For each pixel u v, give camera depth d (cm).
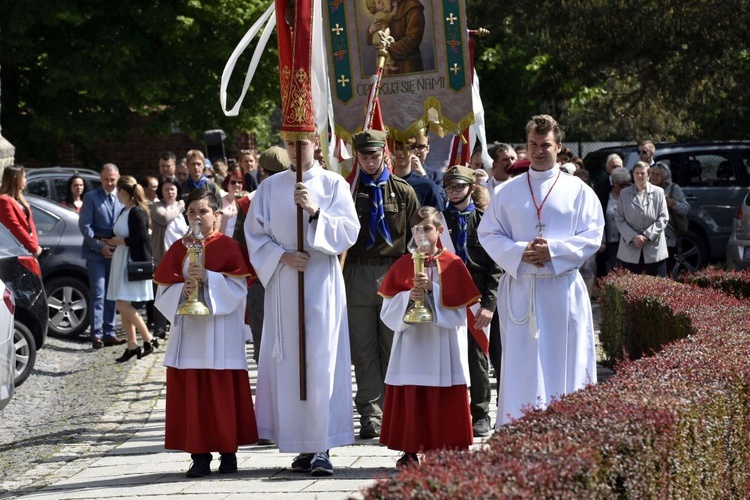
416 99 1806
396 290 1298
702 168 3538
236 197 2289
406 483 646
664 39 4234
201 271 1304
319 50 1511
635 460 793
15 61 4212
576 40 4481
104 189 2609
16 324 2172
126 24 4259
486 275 1498
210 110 4503
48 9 4069
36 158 4625
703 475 952
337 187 1348
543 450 724
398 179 1515
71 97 4456
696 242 3509
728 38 4147
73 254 2770
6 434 1780
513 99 5491
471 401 1542
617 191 2906
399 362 1287
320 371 1314
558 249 1217
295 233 1338
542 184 1265
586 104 5469
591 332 1272
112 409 1891
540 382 1231
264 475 1307
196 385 1303
